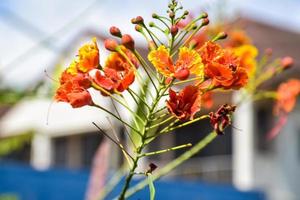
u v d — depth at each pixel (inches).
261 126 660.7
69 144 887.1
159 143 731.4
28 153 900.0
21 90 239.1
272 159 669.9
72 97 100.3
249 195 508.7
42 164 890.7
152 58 95.4
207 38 143.6
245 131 649.6
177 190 449.7
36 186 392.8
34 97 237.5
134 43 100.3
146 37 102.2
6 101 241.9
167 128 99.6
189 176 727.7
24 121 928.3
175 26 98.0
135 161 100.7
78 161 872.9
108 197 287.1
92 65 101.0
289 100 170.2
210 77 96.2
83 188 406.3
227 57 99.0
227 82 96.7
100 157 183.3
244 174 655.8
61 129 879.7
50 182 398.0
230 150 702.5
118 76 101.7
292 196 673.6
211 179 716.0
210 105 127.1
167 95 97.5
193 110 95.1
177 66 96.0
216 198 479.2
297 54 689.6
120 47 103.7
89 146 867.4
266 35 721.0
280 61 169.6
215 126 97.2
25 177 390.0
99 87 100.3
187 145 98.9
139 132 100.3
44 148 893.8
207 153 719.1
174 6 98.4
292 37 743.1
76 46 724.0
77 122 863.1
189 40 102.9
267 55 167.9
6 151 303.6
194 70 95.1
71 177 404.8
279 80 484.4
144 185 135.3
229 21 174.6
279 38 724.0
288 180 674.8
